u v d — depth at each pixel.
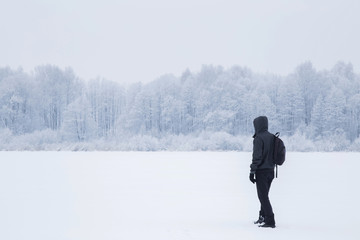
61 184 13.81
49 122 89.44
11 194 11.39
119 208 9.14
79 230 6.78
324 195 11.06
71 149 52.03
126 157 32.91
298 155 37.28
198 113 81.19
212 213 8.50
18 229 6.89
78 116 69.94
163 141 56.44
